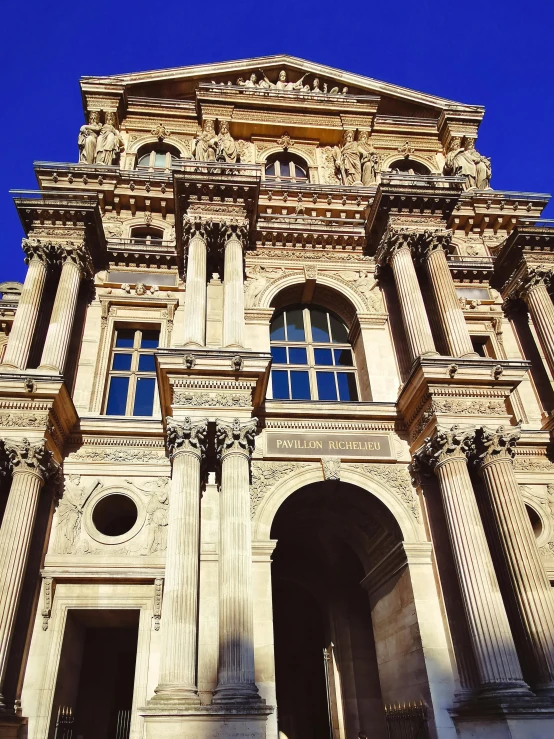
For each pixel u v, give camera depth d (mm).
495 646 17000
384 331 26500
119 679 24734
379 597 23469
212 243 25531
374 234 28406
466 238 32469
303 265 27984
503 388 21609
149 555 20297
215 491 20547
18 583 17672
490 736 16047
